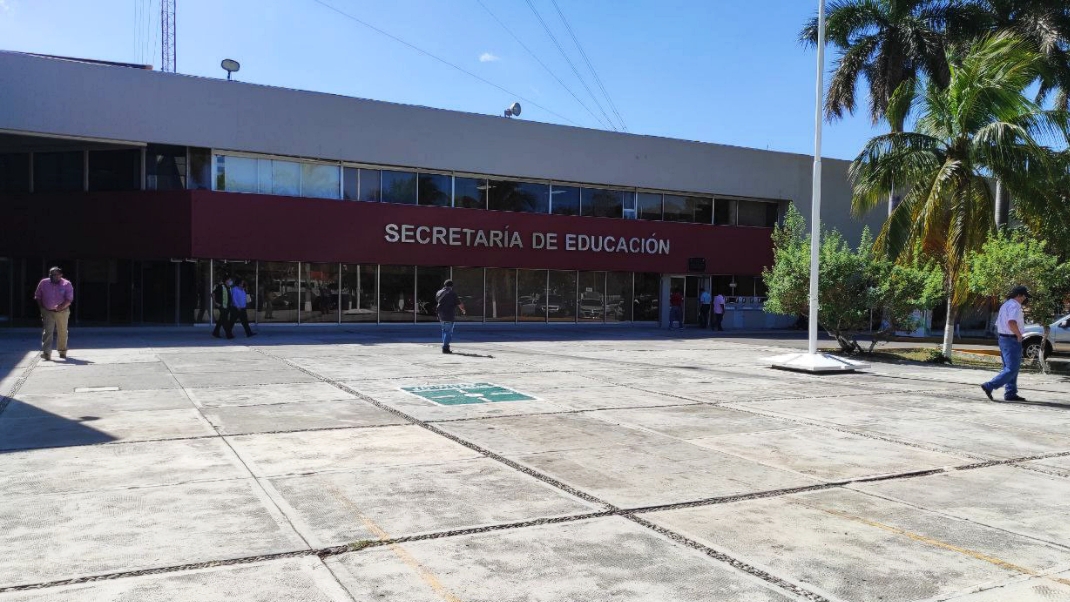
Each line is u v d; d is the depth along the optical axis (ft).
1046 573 14.92
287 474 21.42
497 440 26.58
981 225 60.54
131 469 21.74
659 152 113.09
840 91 104.47
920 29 98.32
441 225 97.19
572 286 108.88
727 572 14.67
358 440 26.20
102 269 87.97
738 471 22.71
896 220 64.44
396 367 49.39
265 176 88.12
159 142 82.48
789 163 124.16
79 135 79.10
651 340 84.89
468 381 42.83
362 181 93.61
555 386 41.45
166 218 83.41
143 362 50.44
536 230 104.22
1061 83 94.22
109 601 12.84
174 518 17.31
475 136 99.19
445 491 19.93
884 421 31.94
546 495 19.72
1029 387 45.57
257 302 87.51
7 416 30.07
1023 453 25.88
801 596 13.61
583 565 14.89
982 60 61.46
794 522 17.84
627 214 112.68
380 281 94.73
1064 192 65.21
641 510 18.58
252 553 15.19
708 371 50.98
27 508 17.94
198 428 27.86
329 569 14.46
